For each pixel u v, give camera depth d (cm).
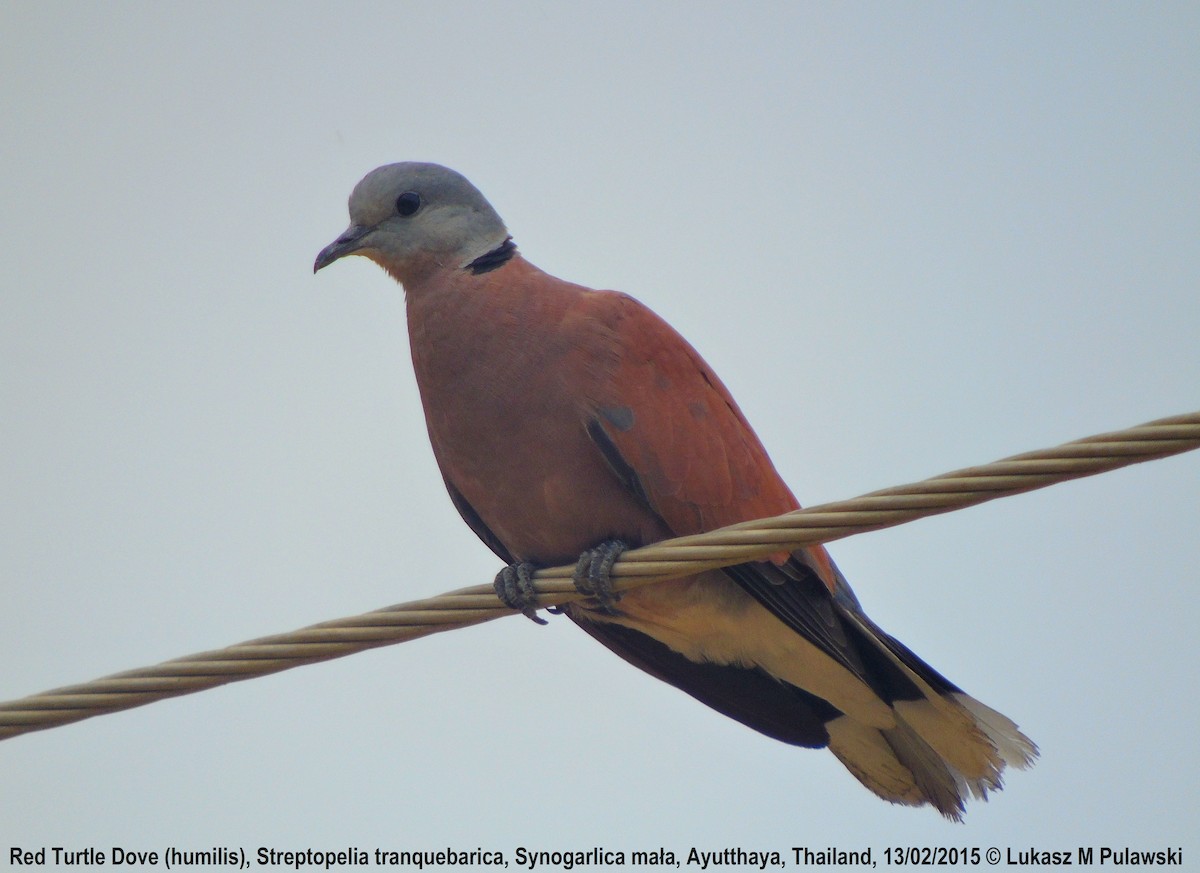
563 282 1104
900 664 1047
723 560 893
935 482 807
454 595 882
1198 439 755
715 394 1094
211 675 854
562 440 1049
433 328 1094
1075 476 782
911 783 1155
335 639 871
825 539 848
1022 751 1045
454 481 1141
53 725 846
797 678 1130
